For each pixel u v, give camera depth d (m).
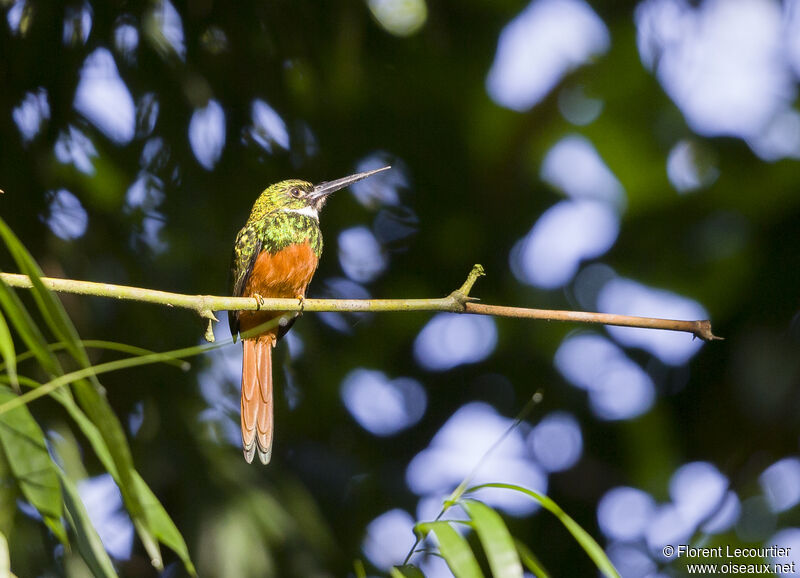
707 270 10.65
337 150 10.05
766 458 10.05
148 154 8.73
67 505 4.18
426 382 11.09
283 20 8.99
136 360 3.72
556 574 10.38
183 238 8.75
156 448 7.86
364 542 9.62
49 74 8.32
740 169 10.90
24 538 6.92
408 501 10.23
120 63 8.48
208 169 9.00
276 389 9.33
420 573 4.18
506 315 5.86
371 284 10.78
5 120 8.20
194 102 8.66
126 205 8.64
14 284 4.88
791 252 10.39
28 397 3.59
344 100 9.71
